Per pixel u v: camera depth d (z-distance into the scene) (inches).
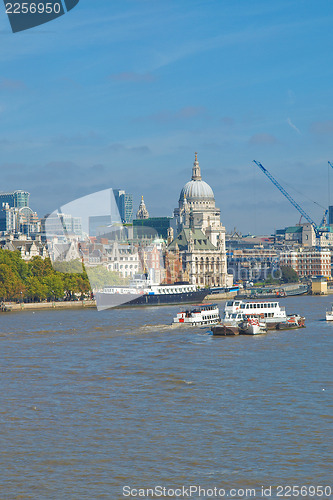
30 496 3179.1
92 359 6412.4
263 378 5364.2
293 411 4370.1
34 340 7790.4
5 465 3521.2
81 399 4783.5
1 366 6058.1
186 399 4731.8
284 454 3627.0
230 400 4680.1
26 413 4416.8
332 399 4653.1
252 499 3154.5
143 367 5949.8
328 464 3491.6
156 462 3545.8
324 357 6343.5
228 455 3627.0
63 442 3843.5
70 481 3331.7
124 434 3971.5
